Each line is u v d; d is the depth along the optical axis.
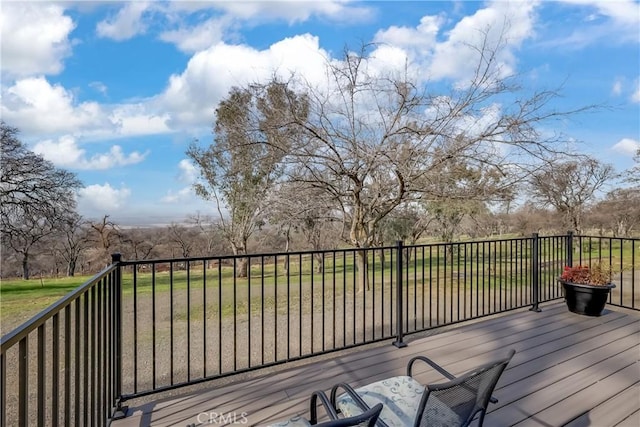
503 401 2.19
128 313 6.73
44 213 14.96
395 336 3.22
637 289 6.77
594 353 2.93
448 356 2.91
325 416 2.06
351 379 2.53
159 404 2.22
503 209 8.66
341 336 4.54
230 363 3.76
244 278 12.69
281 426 1.54
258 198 8.28
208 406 2.19
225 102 7.81
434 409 1.19
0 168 14.09
